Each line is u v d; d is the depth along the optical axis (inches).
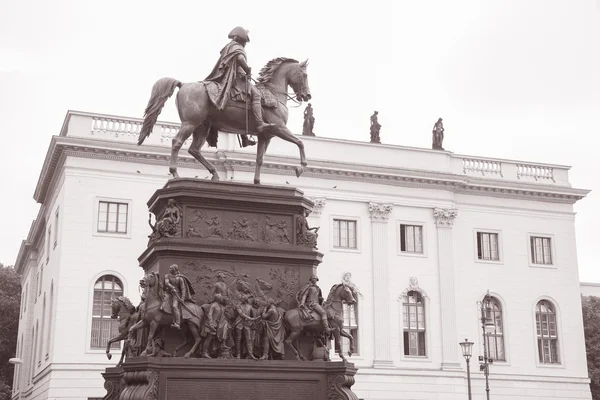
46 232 2495.1
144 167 2150.6
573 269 2596.0
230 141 2246.6
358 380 2231.8
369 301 2311.8
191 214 656.4
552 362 2504.9
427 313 2365.9
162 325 609.3
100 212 2095.2
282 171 2283.5
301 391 626.2
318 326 649.0
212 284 641.6
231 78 704.4
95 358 2004.2
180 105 699.4
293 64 749.3
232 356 619.2
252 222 671.1
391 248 2374.5
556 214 2618.1
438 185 2449.6
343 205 2354.8
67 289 2018.9
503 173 2588.6
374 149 2422.5
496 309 2477.9
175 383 590.2
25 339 2834.6
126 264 2082.9
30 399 2549.2
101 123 2138.3
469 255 2479.1
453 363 2341.3
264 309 633.0
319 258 682.2
